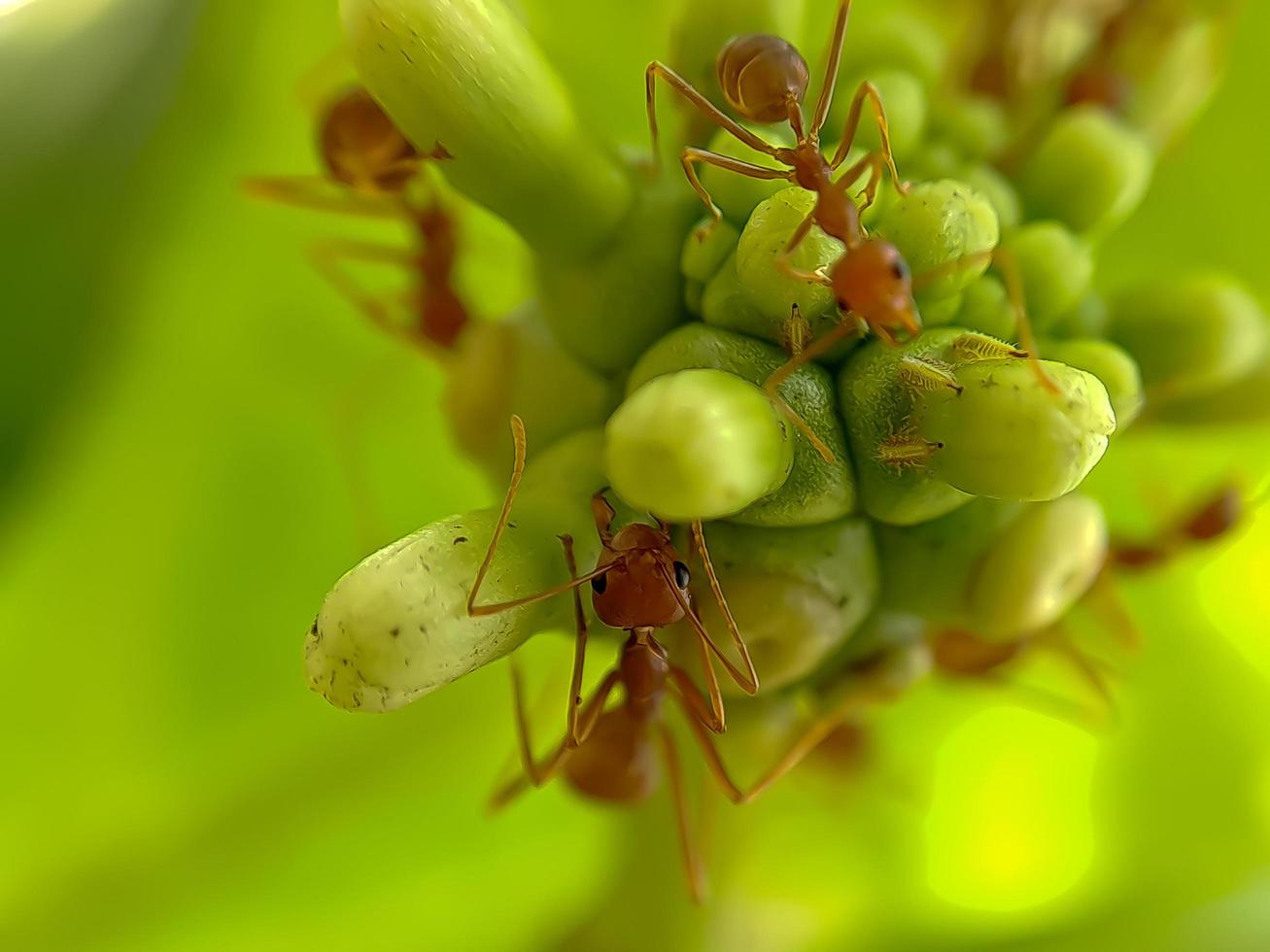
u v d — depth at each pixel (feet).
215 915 0.16
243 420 0.16
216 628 0.16
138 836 0.16
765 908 0.15
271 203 0.16
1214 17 0.15
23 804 0.16
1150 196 0.16
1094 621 0.16
